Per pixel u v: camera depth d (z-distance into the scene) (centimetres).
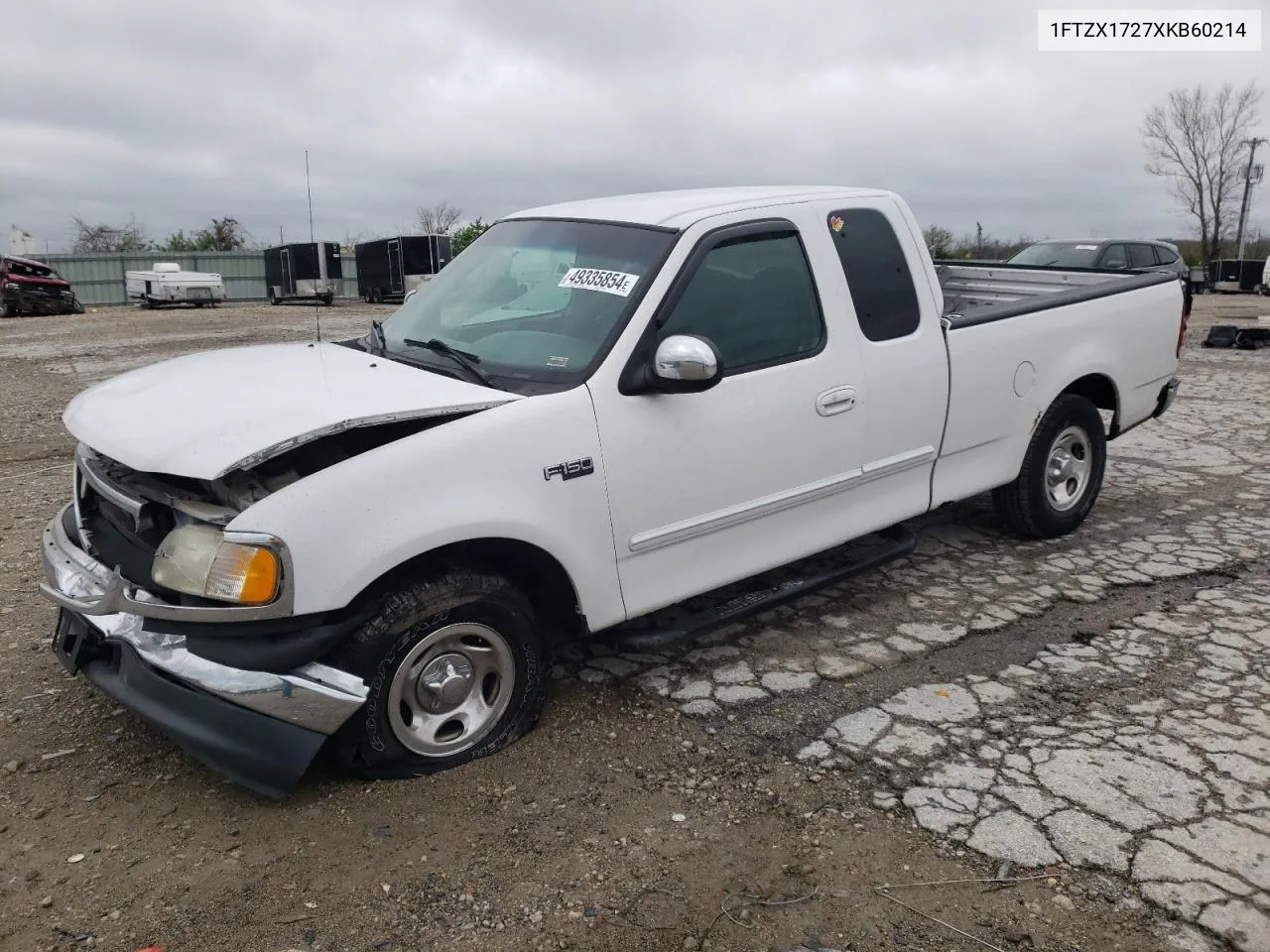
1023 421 521
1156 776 334
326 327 2080
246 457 290
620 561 371
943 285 683
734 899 281
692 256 385
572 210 446
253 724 303
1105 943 262
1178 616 469
